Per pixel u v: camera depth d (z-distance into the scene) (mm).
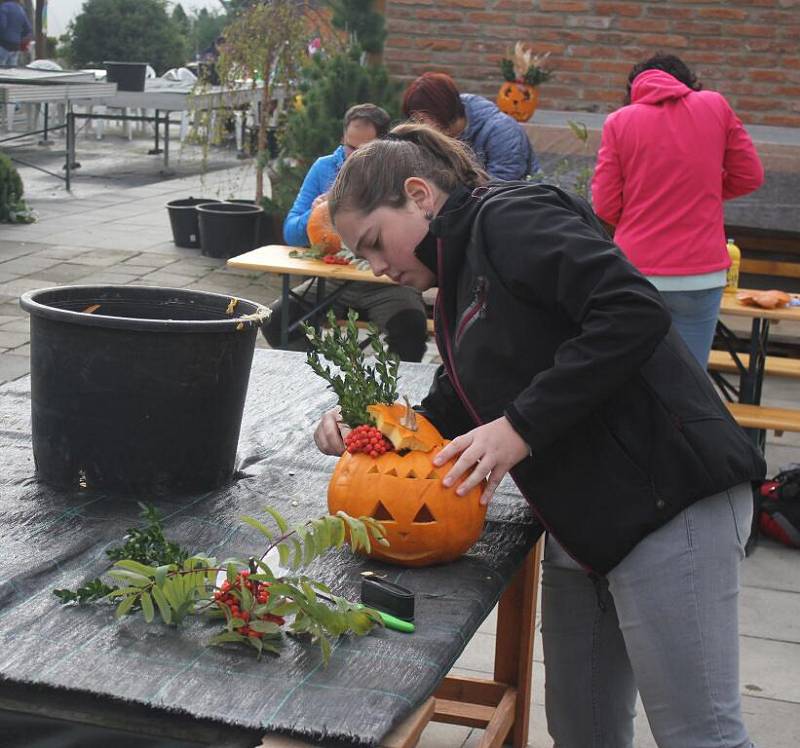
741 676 3500
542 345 1939
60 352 2199
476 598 1886
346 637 1710
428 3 8445
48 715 1573
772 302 5055
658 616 1952
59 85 11859
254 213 9297
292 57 9672
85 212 11445
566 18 8273
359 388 2129
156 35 20203
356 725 1448
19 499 2209
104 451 2234
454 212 1972
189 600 1686
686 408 1944
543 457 1980
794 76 8023
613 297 1806
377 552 2004
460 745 3061
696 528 1946
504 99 7836
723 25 8062
